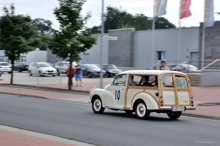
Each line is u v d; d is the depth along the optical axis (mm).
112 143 7602
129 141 7832
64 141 7762
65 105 16031
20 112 12945
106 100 12773
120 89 12305
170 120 11750
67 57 22594
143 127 9906
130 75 12070
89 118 11719
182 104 11547
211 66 29547
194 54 39281
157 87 11102
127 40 47000
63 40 22000
